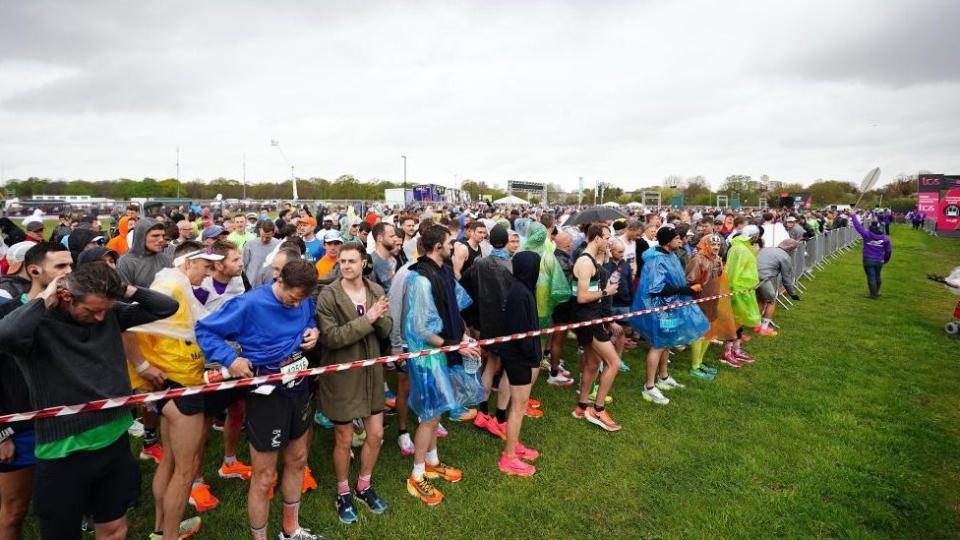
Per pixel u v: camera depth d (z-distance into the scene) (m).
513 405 4.12
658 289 5.48
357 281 3.56
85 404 2.33
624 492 3.95
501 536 3.42
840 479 4.18
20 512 2.71
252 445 2.93
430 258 3.76
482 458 4.43
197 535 3.33
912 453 4.61
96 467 2.44
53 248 2.68
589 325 4.80
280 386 2.92
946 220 33.53
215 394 3.13
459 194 58.03
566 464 4.34
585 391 5.21
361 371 3.42
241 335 2.89
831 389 6.16
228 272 3.75
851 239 26.62
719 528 3.54
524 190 60.91
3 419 2.13
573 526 3.54
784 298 11.59
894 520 3.68
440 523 3.53
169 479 3.09
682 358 7.33
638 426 5.07
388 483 3.99
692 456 4.50
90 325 2.40
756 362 7.19
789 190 81.50
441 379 3.56
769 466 4.36
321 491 3.88
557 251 6.26
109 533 2.57
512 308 4.00
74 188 83.06
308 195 80.75
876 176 11.73
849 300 11.80
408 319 3.63
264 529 3.02
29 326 2.17
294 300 2.94
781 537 3.48
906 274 16.45
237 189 83.12
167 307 2.67
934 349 7.88
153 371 2.96
